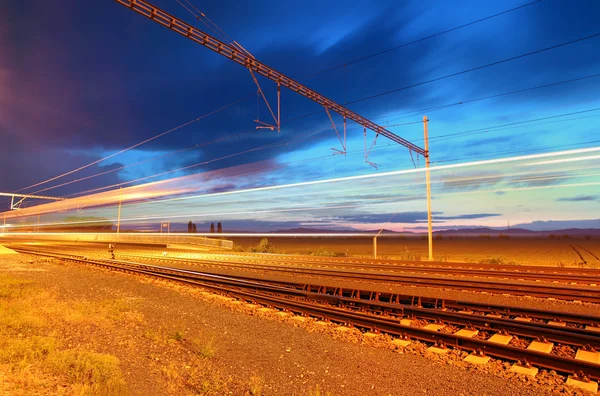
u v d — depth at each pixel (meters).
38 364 6.17
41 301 11.18
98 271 19.73
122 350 7.36
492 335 8.28
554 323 9.11
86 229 97.88
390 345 7.91
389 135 22.73
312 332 8.99
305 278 16.84
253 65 13.89
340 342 8.23
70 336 7.99
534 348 7.33
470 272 17.28
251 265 21.28
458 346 7.50
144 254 32.78
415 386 5.89
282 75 14.85
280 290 13.20
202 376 6.31
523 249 64.00
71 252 34.44
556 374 6.20
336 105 17.92
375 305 10.52
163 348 7.66
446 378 6.15
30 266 21.72
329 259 27.28
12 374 5.61
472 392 5.65
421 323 9.43
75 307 10.77
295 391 5.77
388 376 6.28
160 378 6.12
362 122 20.09
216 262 23.69
